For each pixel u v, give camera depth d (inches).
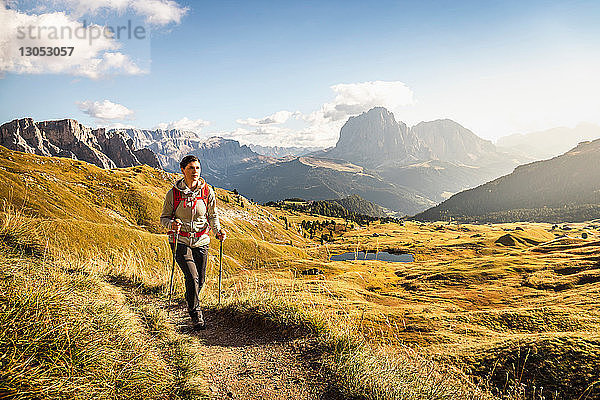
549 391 231.9
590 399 217.2
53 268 289.0
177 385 165.8
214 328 286.8
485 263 2605.8
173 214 271.6
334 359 217.8
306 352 233.1
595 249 2790.4
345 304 443.8
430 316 414.6
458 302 1167.0
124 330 193.8
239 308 309.7
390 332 346.3
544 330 385.4
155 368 168.2
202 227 277.9
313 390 186.4
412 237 7583.7
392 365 226.2
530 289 1563.7
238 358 226.7
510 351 282.2
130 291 365.4
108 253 481.7
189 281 266.8
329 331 258.8
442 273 2176.4
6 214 361.1
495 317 417.4
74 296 200.5
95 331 173.3
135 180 7180.1
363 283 1440.7
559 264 2137.1
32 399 119.3
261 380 195.6
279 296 335.0
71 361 140.8
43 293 174.9
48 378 127.0
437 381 226.5
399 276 2304.4
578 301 652.7
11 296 162.9
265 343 254.1
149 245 1465.3
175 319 297.1
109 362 152.9
